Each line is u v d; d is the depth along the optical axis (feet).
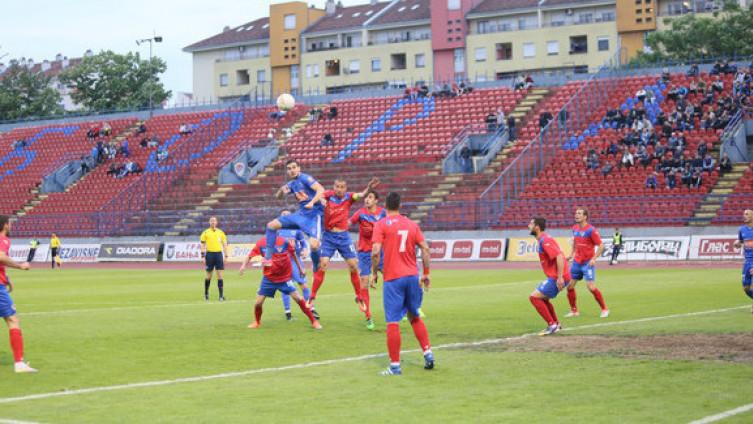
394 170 247.09
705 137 218.59
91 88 449.48
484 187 226.17
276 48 444.96
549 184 216.74
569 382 46.26
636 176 211.82
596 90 246.47
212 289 126.00
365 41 428.15
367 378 48.55
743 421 36.96
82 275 171.63
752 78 234.99
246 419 38.63
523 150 219.82
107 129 316.19
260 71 458.91
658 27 370.32
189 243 228.63
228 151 280.92
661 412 38.83
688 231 186.39
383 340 65.31
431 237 209.46
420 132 262.88
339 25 434.71
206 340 65.72
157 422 38.27
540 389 44.52
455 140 250.78
